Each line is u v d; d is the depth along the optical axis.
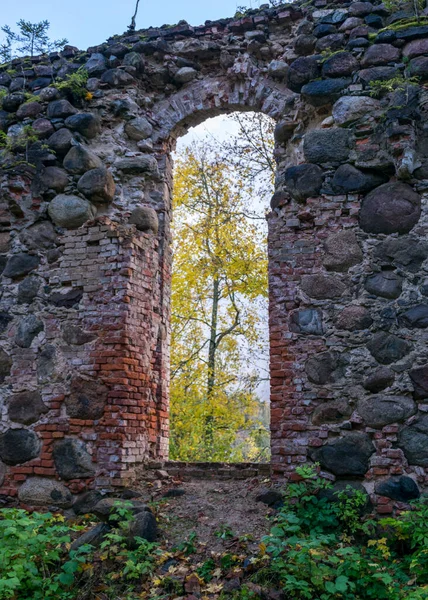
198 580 4.78
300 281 6.37
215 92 7.48
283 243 6.52
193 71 7.53
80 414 6.48
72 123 7.33
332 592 4.44
